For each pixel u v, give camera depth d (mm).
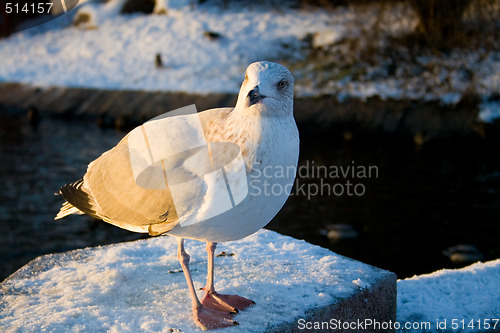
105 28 23750
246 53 20297
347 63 18812
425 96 16625
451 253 8938
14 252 9508
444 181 12289
